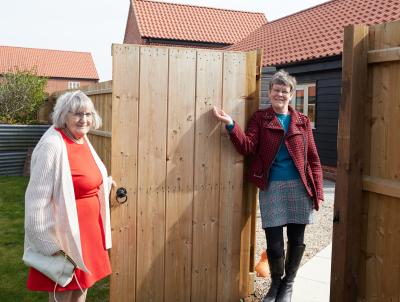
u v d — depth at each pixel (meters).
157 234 3.51
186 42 23.88
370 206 3.06
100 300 3.93
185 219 3.59
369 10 13.15
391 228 2.88
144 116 3.39
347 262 3.10
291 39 15.12
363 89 3.04
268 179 3.47
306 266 4.67
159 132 3.44
